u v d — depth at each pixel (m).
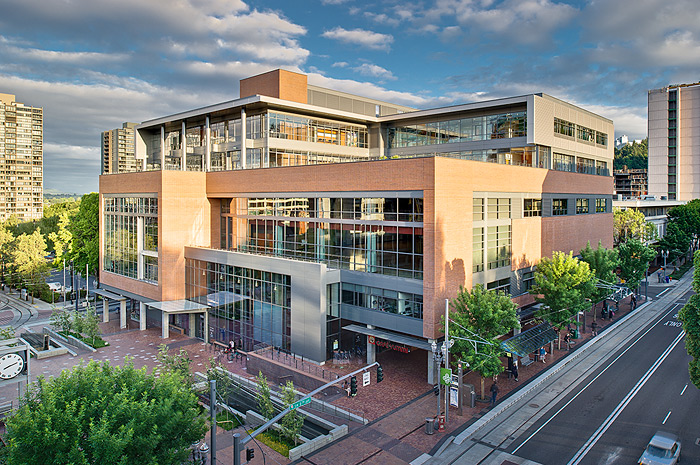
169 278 51.25
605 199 65.38
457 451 26.09
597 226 62.03
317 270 38.62
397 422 29.55
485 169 40.44
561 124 54.59
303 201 44.91
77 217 75.56
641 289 72.56
